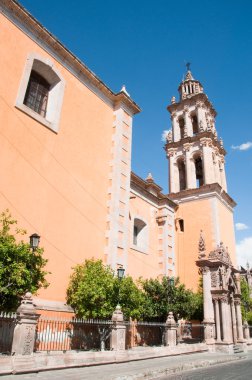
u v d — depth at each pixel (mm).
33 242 10750
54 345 12406
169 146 34562
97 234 16969
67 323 13320
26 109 14492
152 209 26203
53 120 15945
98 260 14945
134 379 8789
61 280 14172
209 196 29438
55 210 14805
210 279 21578
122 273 14398
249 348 23188
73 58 17844
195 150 32500
